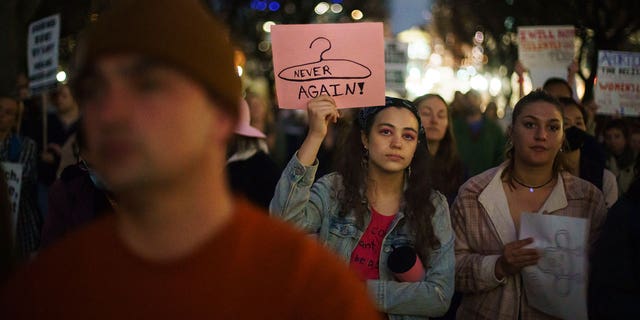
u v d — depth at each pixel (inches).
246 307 50.3
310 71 149.6
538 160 150.9
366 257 135.1
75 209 132.6
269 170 203.0
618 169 327.6
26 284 53.3
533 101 153.6
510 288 146.3
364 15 1235.9
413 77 830.5
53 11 525.0
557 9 630.5
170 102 49.3
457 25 1126.4
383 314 131.3
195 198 50.6
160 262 50.6
